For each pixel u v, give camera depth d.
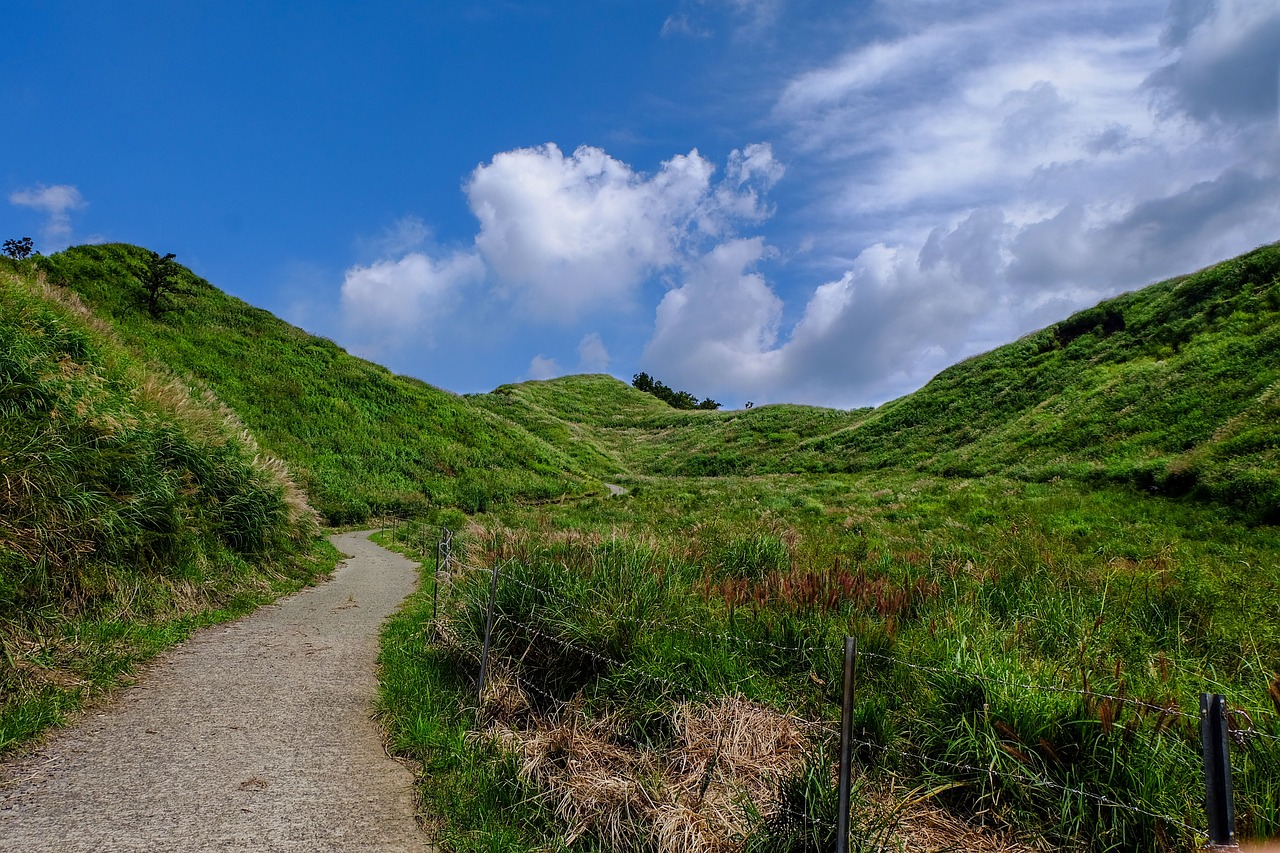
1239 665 5.71
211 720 5.43
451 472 40.22
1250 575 9.99
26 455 7.43
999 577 8.39
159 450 10.34
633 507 28.61
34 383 8.41
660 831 3.73
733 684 4.99
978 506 21.20
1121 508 18.91
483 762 4.71
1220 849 2.48
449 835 3.90
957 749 4.07
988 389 43.62
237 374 40.56
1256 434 20.22
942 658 5.02
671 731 4.69
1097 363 37.09
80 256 43.19
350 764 4.82
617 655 5.37
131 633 7.09
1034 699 4.12
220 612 8.92
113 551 7.78
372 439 40.09
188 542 9.34
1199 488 19.03
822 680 5.16
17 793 4.02
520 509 33.53
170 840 3.65
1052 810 3.67
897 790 3.93
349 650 7.93
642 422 91.62
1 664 5.48
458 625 6.74
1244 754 3.57
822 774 3.65
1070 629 6.37
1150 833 3.39
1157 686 4.74
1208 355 29.48
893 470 38.09
